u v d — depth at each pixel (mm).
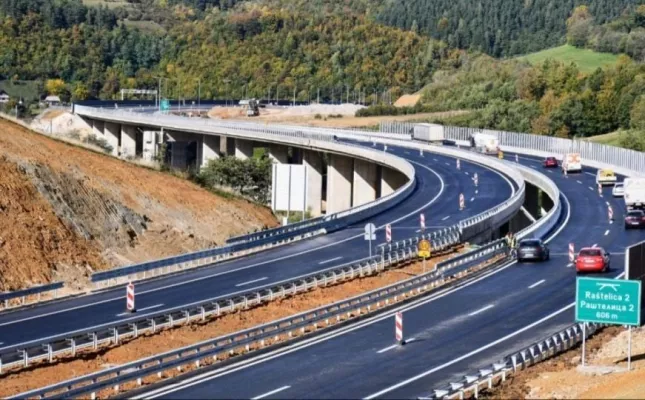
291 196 82125
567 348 45969
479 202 101188
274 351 45969
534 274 64938
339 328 51031
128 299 55344
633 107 187875
